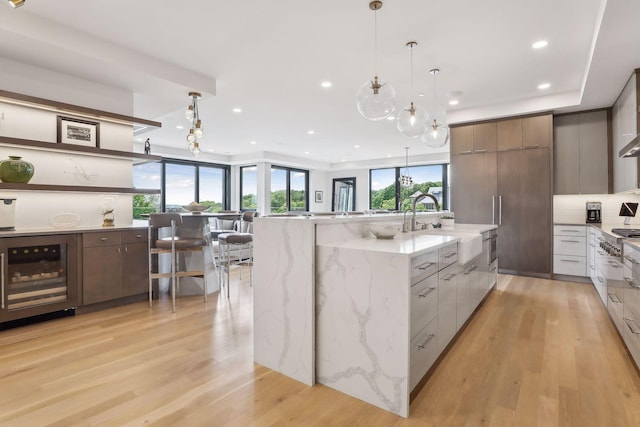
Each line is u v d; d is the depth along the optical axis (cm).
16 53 313
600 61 342
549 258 507
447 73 413
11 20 273
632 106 374
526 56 366
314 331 215
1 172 317
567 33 317
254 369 232
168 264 437
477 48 348
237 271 589
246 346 269
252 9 279
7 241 297
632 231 336
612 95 442
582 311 358
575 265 489
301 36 323
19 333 294
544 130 509
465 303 300
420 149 931
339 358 206
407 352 181
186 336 289
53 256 330
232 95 487
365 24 302
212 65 386
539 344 272
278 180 1114
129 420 175
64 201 374
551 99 495
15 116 338
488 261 398
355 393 199
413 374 190
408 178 791
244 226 671
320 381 215
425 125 367
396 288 185
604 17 264
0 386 207
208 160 984
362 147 903
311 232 213
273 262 232
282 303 227
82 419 175
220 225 689
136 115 508
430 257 215
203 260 418
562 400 194
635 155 348
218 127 680
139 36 322
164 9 278
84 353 254
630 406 188
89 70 350
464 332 299
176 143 847
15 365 234
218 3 271
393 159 1069
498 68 398
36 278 318
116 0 266
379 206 1155
